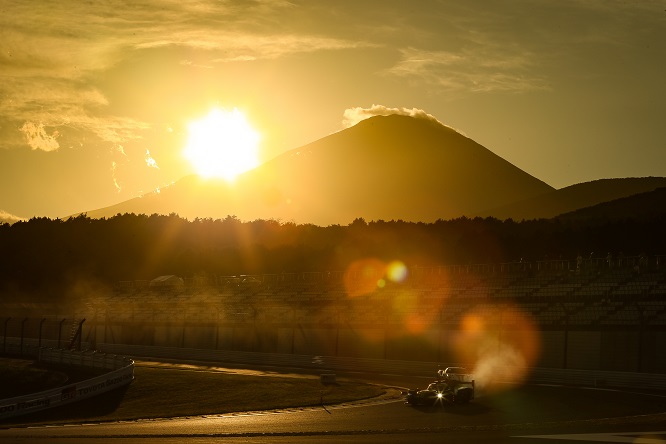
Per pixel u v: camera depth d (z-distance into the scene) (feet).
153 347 435.12
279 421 210.18
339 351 378.73
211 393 271.69
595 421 199.31
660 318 305.53
